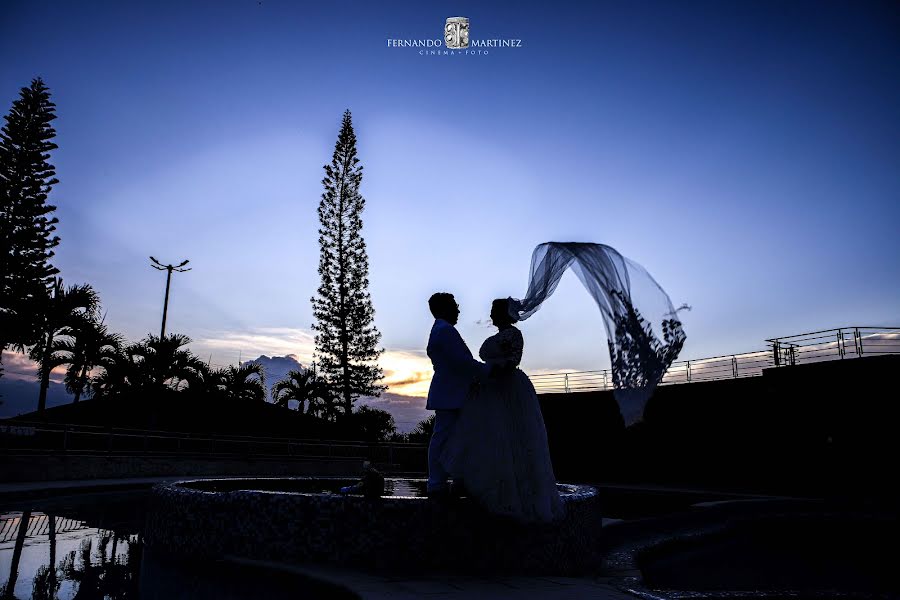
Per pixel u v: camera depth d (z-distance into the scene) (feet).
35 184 88.84
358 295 112.37
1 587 11.78
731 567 20.16
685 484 63.36
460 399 12.70
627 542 22.97
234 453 64.85
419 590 10.17
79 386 82.69
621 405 11.89
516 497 11.94
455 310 13.78
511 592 10.39
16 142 88.63
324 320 111.24
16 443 44.32
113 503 31.55
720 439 61.16
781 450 55.88
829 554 23.80
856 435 50.67
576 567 13.85
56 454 45.16
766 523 32.45
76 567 13.91
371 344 112.16
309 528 12.72
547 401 77.97
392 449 81.71
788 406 55.83
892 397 49.03
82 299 82.79
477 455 12.23
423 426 100.78
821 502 38.34
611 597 10.36
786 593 12.14
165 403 81.10
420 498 12.84
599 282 12.55
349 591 10.10
